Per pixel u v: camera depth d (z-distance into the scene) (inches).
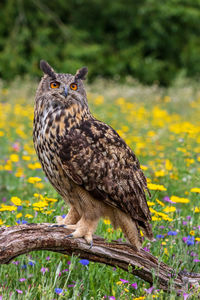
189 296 313.6
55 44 1760.6
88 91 1294.3
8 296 294.7
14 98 1168.2
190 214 434.3
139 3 1879.9
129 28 1866.4
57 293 293.0
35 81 1406.3
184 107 1255.5
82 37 1809.8
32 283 312.5
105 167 331.0
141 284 343.3
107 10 1868.8
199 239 363.3
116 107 1101.7
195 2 1902.1
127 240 336.8
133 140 728.3
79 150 327.9
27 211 414.3
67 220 349.7
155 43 1875.0
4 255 285.7
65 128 332.5
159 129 848.9
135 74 1820.9
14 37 1712.6
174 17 1903.3
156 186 401.7
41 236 302.0
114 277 336.8
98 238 328.8
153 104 1263.5
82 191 331.3
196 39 1946.4
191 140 640.4
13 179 592.7
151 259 333.4
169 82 1884.8
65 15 1895.9
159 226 389.7
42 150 340.8
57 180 341.7
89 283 328.8
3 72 1647.4
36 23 1760.6
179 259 340.2
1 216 376.8
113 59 1796.3
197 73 1913.1
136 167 352.2
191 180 527.8
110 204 330.6
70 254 320.8
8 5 1755.7
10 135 801.6
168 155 641.0
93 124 343.6
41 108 341.7
